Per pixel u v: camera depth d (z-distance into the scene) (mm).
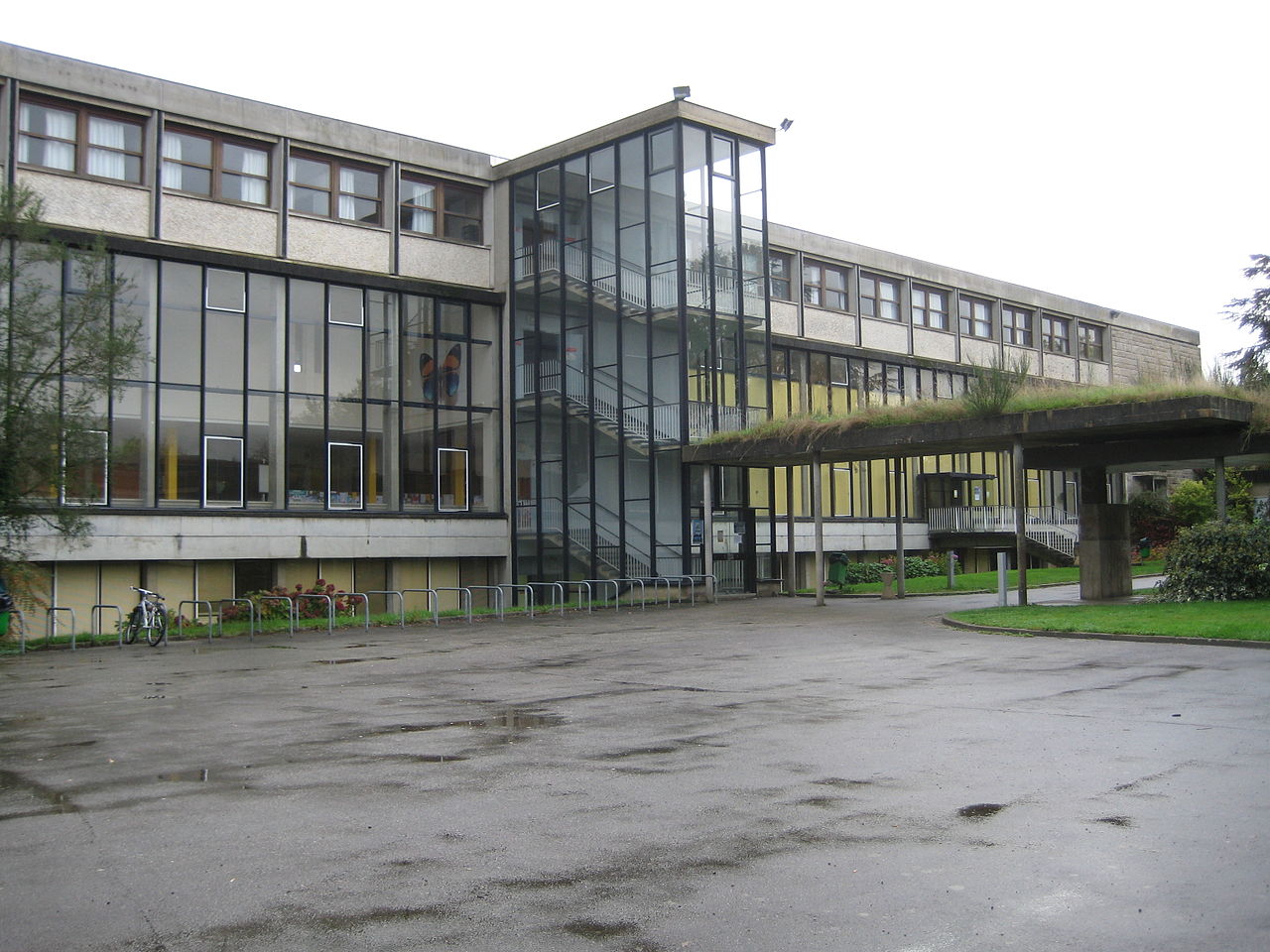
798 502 44844
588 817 7391
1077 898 5555
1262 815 6953
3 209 23875
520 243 36844
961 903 5527
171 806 7977
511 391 36719
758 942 5102
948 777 8250
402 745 10281
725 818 7262
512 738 10500
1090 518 26859
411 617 28391
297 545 31891
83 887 6113
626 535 33281
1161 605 22312
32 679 17031
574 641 21109
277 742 10609
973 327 54219
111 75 29484
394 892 5941
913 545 49219
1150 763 8539
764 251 34531
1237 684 12406
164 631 23031
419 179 35969
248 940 5266
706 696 12984
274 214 32344
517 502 36500
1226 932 5047
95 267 27438
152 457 29688
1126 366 62594
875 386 48688
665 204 32688
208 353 30953
